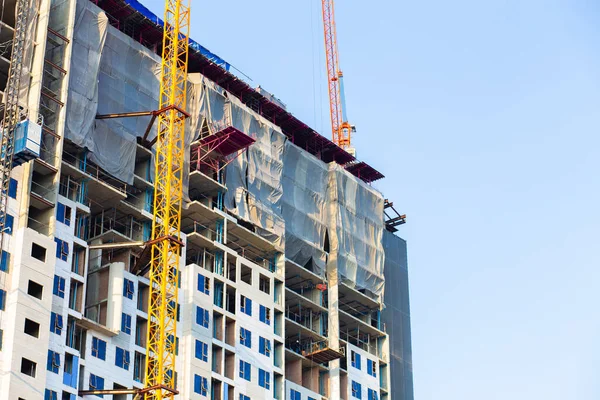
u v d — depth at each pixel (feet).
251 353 549.13
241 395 535.19
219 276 547.49
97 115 529.86
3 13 533.96
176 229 540.52
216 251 558.15
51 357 463.83
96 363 483.92
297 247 611.47
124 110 546.26
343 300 642.22
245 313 554.05
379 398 620.90
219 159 578.25
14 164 476.13
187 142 563.07
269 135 608.19
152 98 561.84
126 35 558.97
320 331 609.01
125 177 529.86
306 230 621.31
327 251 633.61
